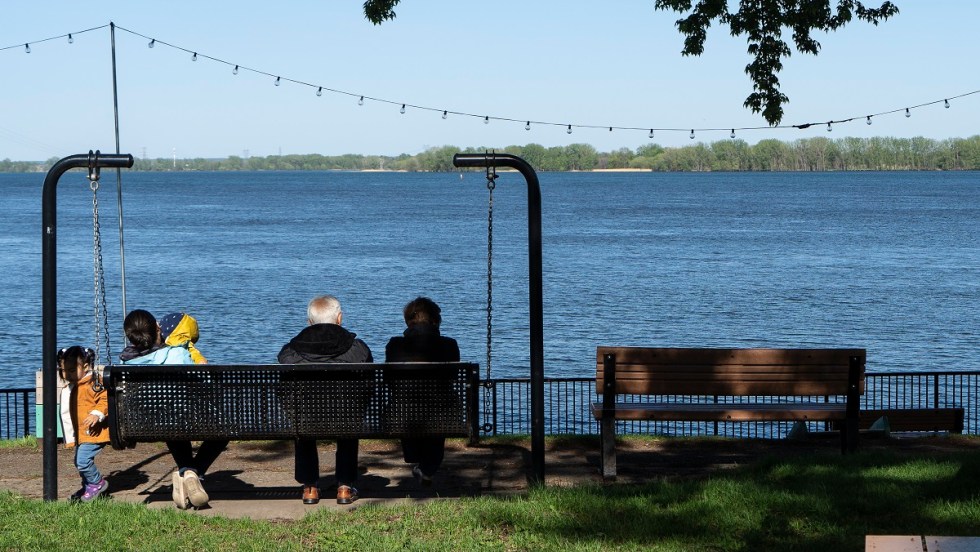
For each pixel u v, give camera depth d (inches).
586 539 277.0
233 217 4461.1
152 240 3105.3
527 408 836.6
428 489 348.2
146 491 349.4
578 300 1731.1
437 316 351.3
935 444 435.8
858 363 361.7
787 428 735.7
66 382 335.6
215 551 271.1
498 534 283.0
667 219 4261.8
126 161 323.3
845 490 310.8
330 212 4909.0
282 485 356.5
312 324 327.6
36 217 4448.8
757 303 1694.1
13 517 299.6
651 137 885.8
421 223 4023.1
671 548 269.6
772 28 636.1
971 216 4313.5
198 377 310.7
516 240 3125.0
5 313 1582.2
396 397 312.7
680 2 647.8
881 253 2667.3
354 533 283.3
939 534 273.9
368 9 596.7
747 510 296.0
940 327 1441.9
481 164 330.0
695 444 427.8
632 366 360.5
